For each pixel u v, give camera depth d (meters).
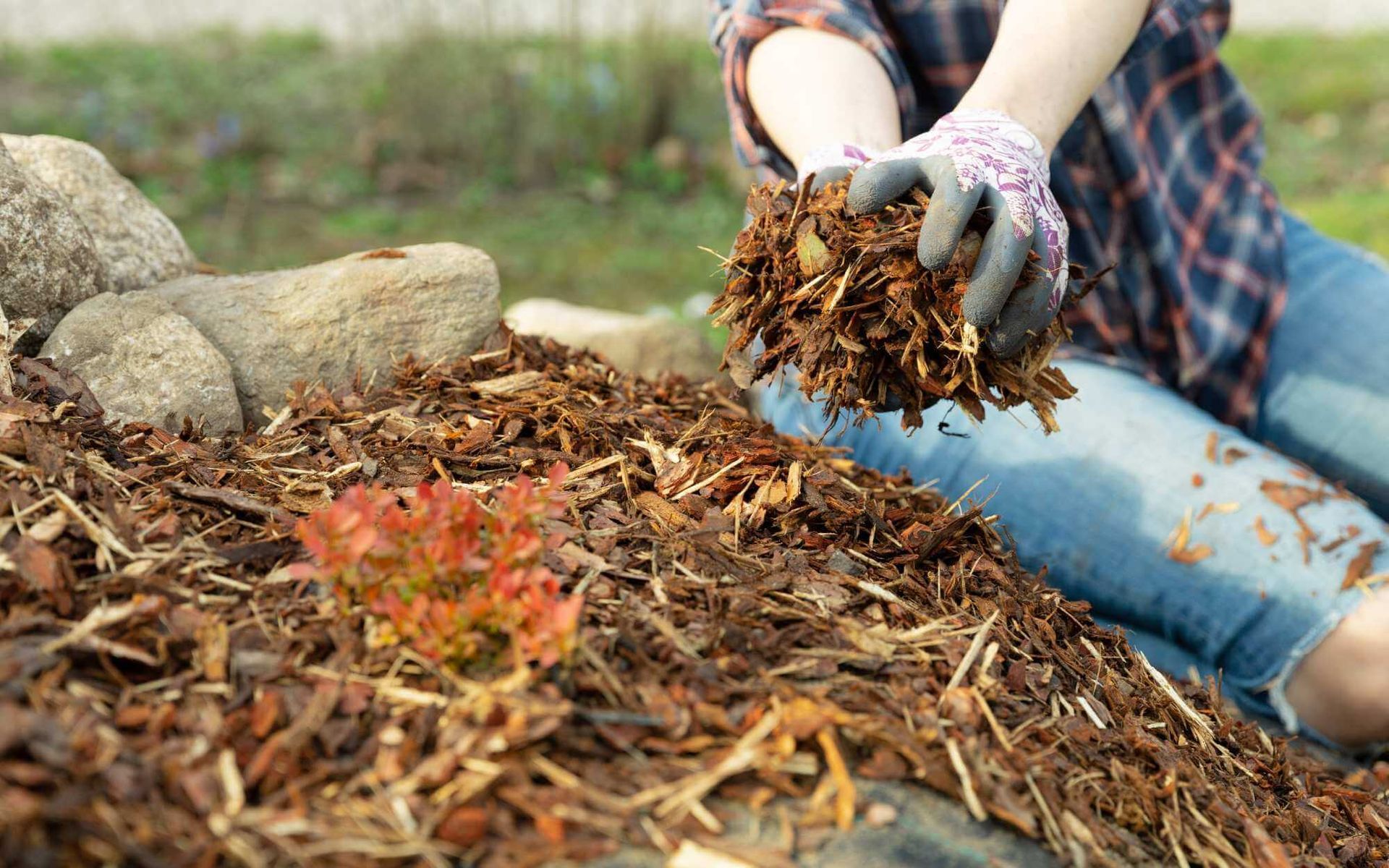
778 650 1.22
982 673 1.29
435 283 1.87
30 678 1.01
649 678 1.13
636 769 1.04
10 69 6.27
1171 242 2.30
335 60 6.95
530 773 1.02
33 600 1.11
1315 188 5.62
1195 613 1.95
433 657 1.07
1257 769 1.54
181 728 1.01
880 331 1.35
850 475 1.78
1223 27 2.34
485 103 5.74
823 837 1.02
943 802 1.11
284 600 1.19
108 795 0.92
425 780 0.99
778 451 1.65
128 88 6.16
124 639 1.09
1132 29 1.74
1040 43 1.63
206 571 1.21
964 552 1.58
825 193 1.40
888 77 1.97
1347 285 2.33
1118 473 2.04
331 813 0.96
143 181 5.11
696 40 6.13
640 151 5.93
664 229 5.25
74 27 7.52
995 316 1.28
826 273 1.35
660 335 2.67
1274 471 1.97
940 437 2.24
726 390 2.11
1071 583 2.08
